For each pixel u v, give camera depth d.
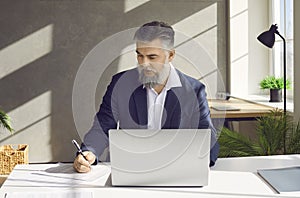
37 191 1.92
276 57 5.88
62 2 6.31
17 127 6.41
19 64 6.35
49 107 6.42
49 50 6.35
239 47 6.23
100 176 2.10
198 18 6.46
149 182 1.95
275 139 3.73
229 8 6.24
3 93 6.36
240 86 6.25
